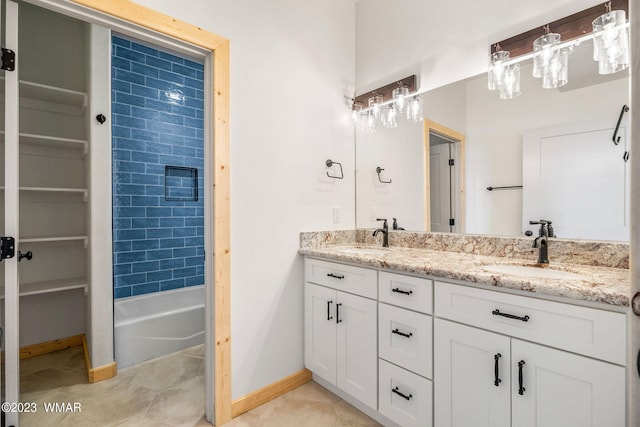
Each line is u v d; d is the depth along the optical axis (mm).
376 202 2379
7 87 1382
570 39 1506
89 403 1895
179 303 3072
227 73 1759
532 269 1481
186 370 2283
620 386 971
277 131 2014
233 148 1809
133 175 2963
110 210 2189
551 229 1587
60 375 2213
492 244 1781
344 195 2438
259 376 1908
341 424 1722
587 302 1032
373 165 2396
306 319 2105
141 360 2395
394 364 1580
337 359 1886
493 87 1714
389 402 1605
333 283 1912
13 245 1396
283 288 2035
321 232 2238
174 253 3201
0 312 1435
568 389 1068
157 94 3109
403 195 2215
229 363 1768
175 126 3219
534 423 1138
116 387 2062
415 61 2135
